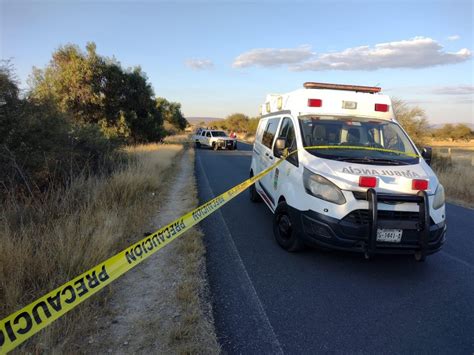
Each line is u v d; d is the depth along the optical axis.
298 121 5.22
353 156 4.54
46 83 20.28
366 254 3.85
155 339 2.84
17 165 5.77
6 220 4.40
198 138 32.19
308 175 4.27
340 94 5.58
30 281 3.41
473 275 4.40
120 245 4.70
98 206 5.81
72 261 3.64
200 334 2.94
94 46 22.20
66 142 7.67
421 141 20.06
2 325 2.07
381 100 5.64
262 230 5.90
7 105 6.40
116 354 2.64
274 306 3.48
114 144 10.16
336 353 2.80
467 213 8.25
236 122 91.62
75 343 2.73
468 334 3.12
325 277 4.16
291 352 2.79
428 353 2.84
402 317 3.37
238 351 2.78
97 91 22.00
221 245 5.14
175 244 4.95
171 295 3.56
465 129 69.94
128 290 3.65
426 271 4.47
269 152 6.37
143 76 25.25
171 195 8.52
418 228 3.85
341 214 3.87
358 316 3.35
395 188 3.88
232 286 3.87
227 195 4.65
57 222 4.66
